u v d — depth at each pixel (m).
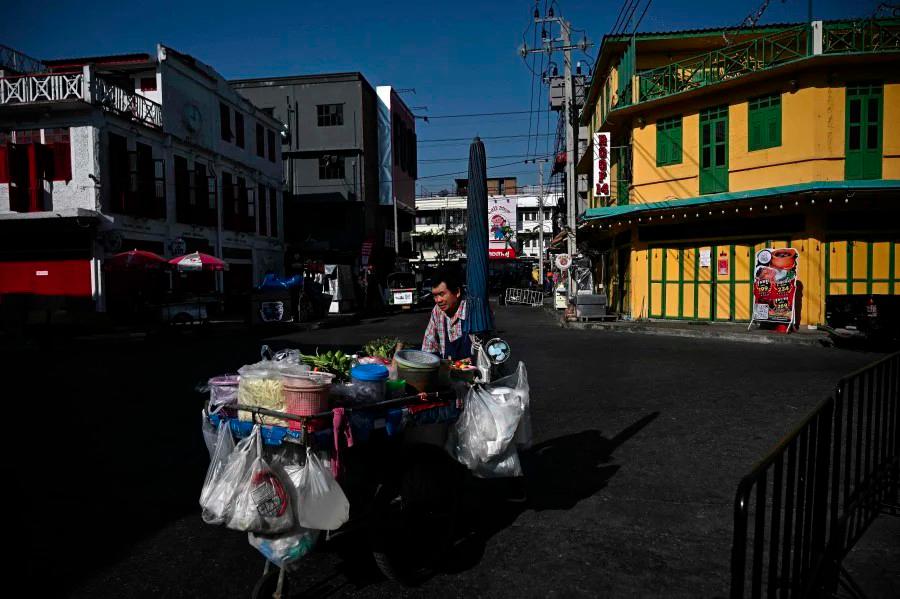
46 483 4.84
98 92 18.73
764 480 2.14
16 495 4.59
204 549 3.68
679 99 17.84
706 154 17.73
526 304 34.91
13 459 5.46
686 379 9.08
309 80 37.62
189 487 4.75
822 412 2.97
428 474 3.43
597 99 25.73
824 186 15.05
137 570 3.41
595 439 6.00
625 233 20.70
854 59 14.98
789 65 15.34
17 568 3.43
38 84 18.36
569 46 20.56
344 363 3.62
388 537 3.19
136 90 22.78
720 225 17.39
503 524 4.04
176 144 22.67
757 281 15.50
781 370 9.74
